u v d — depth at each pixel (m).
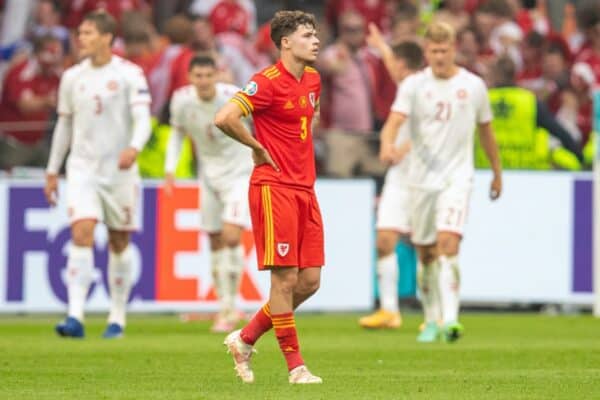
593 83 57.88
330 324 44.06
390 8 61.34
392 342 35.78
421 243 36.34
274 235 23.89
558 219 48.97
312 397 21.92
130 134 37.53
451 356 31.11
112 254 38.09
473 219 48.72
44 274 46.72
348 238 48.03
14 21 62.22
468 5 63.09
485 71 54.47
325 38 58.50
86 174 37.09
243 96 23.83
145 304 47.00
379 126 56.00
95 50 36.94
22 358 30.17
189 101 40.22
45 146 47.91
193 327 42.75
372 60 56.16
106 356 30.75
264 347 33.69
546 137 49.94
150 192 46.94
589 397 22.20
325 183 47.94
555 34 59.62
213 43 55.12
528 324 43.81
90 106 37.03
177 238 47.06
